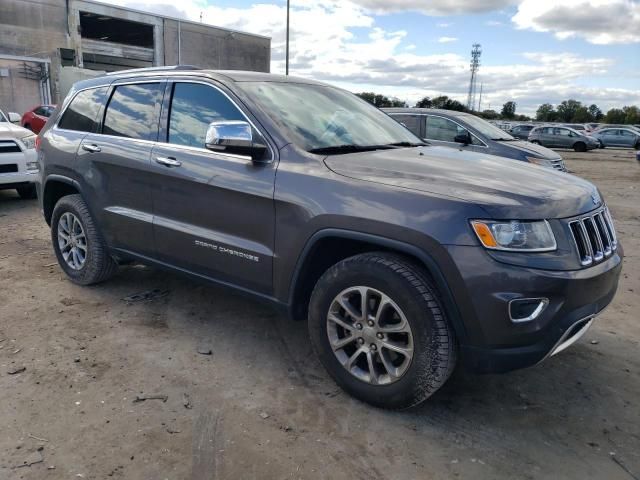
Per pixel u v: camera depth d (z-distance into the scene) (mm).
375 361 2912
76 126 4570
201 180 3457
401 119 9070
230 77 3629
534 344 2576
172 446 2615
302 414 2906
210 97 3617
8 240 6273
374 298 2861
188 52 42188
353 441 2693
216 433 2725
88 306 4297
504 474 2492
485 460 2586
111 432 2707
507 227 2533
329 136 3443
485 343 2572
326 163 3074
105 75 4586
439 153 3570
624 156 26281
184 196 3602
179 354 3549
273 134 3242
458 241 2529
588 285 2656
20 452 2541
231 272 3422
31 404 2930
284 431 2756
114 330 3879
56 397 3004
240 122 3129
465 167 3131
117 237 4180
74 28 34125
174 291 4656
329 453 2600
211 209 3451
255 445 2639
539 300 2525
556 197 2766
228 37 44625
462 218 2551
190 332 3885
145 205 3902
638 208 9812
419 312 2650
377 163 3084
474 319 2553
